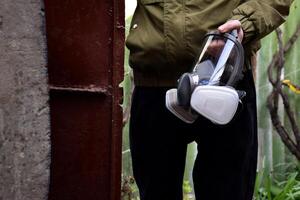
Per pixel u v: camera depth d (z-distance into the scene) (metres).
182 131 2.87
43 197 1.83
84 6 2.15
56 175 2.16
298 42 5.66
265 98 5.54
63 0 2.14
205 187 2.88
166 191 2.97
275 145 5.60
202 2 2.67
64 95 2.15
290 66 5.66
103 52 2.17
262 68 5.51
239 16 2.60
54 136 2.15
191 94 2.33
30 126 1.82
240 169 2.83
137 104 2.93
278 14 2.65
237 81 2.50
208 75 2.41
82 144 2.18
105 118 2.19
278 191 5.14
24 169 1.81
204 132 2.83
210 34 2.50
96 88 2.17
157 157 2.92
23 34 1.81
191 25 2.65
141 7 2.81
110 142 2.20
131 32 2.84
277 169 5.56
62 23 2.14
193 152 4.77
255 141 2.92
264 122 5.54
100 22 2.17
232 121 2.77
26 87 1.81
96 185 2.20
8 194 1.78
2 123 1.77
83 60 2.16
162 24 2.70
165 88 2.81
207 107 2.30
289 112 5.50
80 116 2.17
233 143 2.80
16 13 1.80
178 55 2.68
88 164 2.19
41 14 1.83
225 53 2.43
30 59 1.82
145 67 2.80
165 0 2.69
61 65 2.15
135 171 3.01
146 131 2.91
